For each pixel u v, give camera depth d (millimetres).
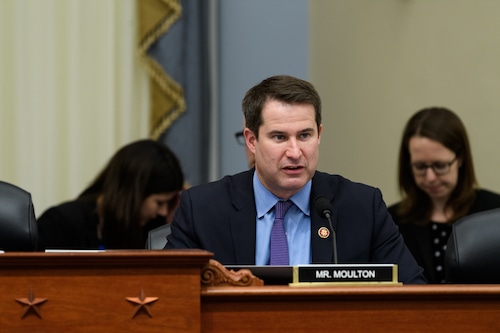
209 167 9711
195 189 5367
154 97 9555
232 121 9969
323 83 10273
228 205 5238
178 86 9555
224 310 3840
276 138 4953
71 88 9422
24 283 3701
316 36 10250
